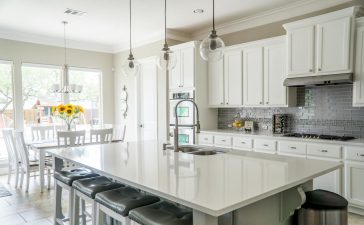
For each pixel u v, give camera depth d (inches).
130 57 142.0
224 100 191.9
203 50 104.3
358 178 124.6
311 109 162.1
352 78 131.5
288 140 148.3
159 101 225.5
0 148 217.2
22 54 223.3
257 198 52.2
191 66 195.5
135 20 192.2
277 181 61.2
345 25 131.2
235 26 198.1
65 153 103.2
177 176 67.0
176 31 219.8
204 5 164.7
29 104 229.0
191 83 195.8
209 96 201.3
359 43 129.2
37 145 163.8
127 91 259.1
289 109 171.9
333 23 135.3
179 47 203.6
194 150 115.5
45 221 124.0
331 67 136.3
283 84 155.0
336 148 131.1
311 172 69.4
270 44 165.8
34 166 168.9
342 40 132.3
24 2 158.1
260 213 67.4
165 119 219.9
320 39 139.8
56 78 243.3
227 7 168.4
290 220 79.3
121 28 211.5
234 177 65.2
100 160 88.7
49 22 195.3
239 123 189.6
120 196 79.0
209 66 200.7
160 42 223.8
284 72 159.3
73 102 252.8
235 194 52.9
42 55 233.1
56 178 108.9
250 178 64.1
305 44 145.6
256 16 182.4
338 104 151.1
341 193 130.2
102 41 253.9
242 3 162.2
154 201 76.3
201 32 220.4
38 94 233.6
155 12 176.6
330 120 154.4
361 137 141.6
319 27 140.1
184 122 200.2
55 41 238.5
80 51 254.4
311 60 143.3
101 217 83.7
